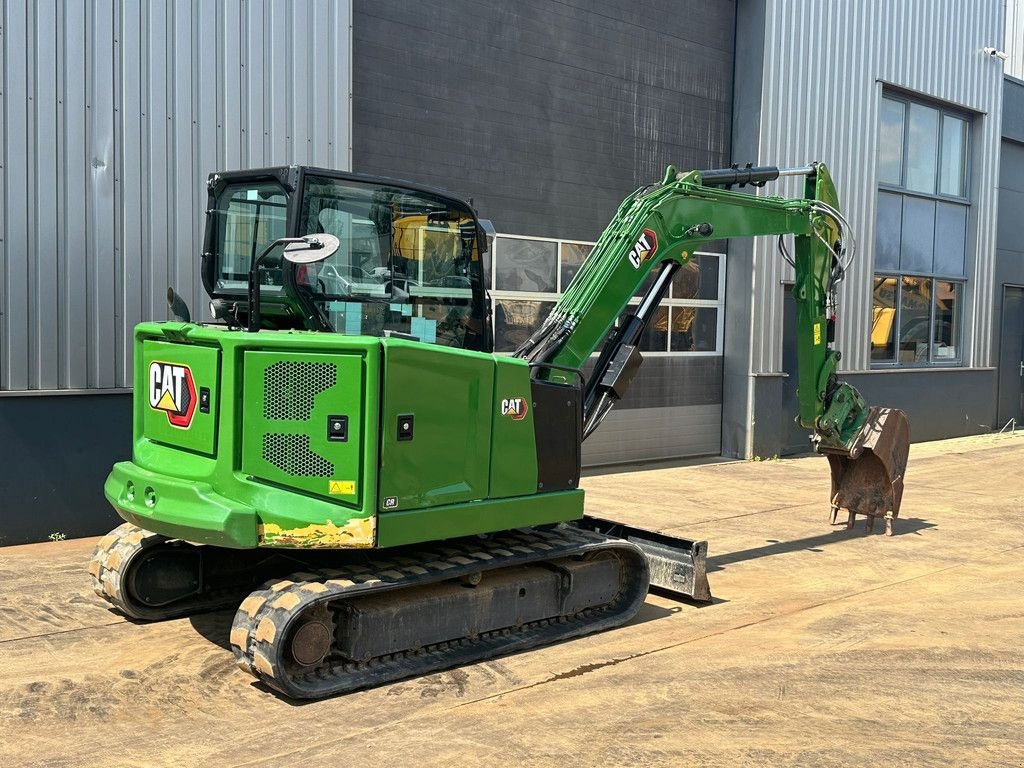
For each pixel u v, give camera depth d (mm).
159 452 5172
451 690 4855
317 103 8828
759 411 13289
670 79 12383
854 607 6480
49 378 7504
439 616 5156
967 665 5387
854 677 5172
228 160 8320
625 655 5449
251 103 8422
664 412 12773
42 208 7398
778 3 12922
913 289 15891
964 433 17000
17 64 7227
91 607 6047
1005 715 4699
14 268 7297
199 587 5992
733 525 9031
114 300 7781
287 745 4188
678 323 12828
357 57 9383
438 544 5543
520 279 10984
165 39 7914
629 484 11125
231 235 5539
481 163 10484
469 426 5094
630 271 6348
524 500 5418
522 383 5371
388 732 4344
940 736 4434
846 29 13938
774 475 11992
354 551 5230
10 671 4977
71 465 7652
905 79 14977
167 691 4770
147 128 7863
